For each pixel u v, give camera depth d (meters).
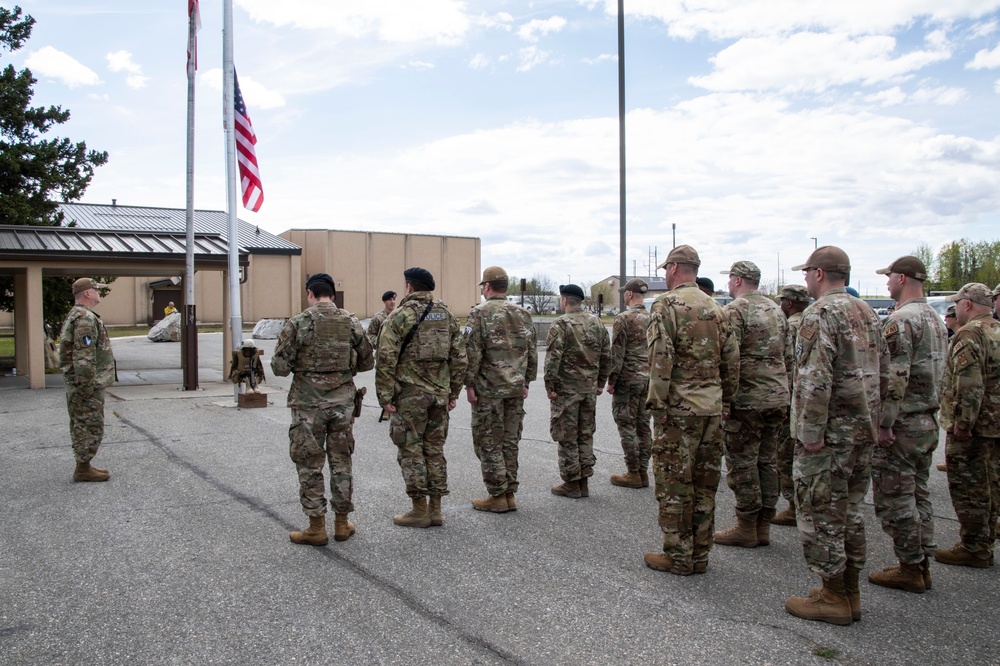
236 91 12.01
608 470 7.49
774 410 5.10
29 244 13.84
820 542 3.89
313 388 5.08
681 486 4.54
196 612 3.97
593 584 4.41
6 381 15.64
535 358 6.11
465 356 5.68
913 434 4.38
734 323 5.23
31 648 3.55
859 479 3.98
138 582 4.39
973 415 4.71
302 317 5.09
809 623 3.89
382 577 4.50
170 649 3.55
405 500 6.27
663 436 4.59
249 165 12.00
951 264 48.69
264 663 3.42
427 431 5.57
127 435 9.16
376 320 10.76
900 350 4.41
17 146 18.92
